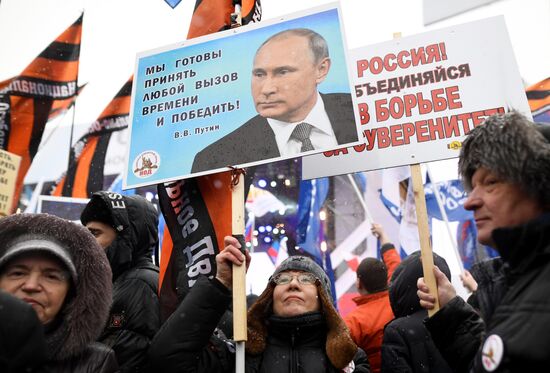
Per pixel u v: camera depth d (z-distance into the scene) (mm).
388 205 7629
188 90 2762
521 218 1557
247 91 2639
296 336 2525
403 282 2908
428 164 4602
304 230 8383
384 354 2752
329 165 2969
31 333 1353
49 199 4719
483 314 1795
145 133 2752
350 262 8195
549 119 6918
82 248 2053
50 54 6555
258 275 8180
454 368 2189
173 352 2225
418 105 2910
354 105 2443
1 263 1876
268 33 2707
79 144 7680
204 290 2324
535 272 1459
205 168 2566
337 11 2623
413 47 3006
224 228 2711
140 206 3092
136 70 2914
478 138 1669
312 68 2562
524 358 1317
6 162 3182
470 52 2930
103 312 2066
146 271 2895
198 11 3154
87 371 1937
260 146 2504
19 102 6316
